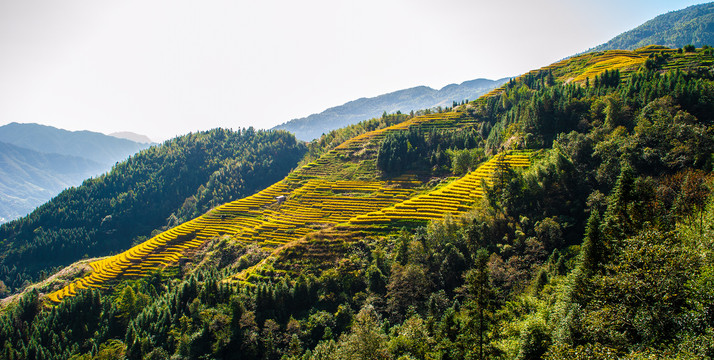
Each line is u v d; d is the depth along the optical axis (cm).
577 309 5228
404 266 10969
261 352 9819
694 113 13688
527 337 5734
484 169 17175
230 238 17525
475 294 6488
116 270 17862
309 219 17600
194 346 10125
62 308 14050
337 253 13088
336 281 11519
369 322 7319
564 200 11212
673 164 9962
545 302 7225
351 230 14275
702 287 3719
